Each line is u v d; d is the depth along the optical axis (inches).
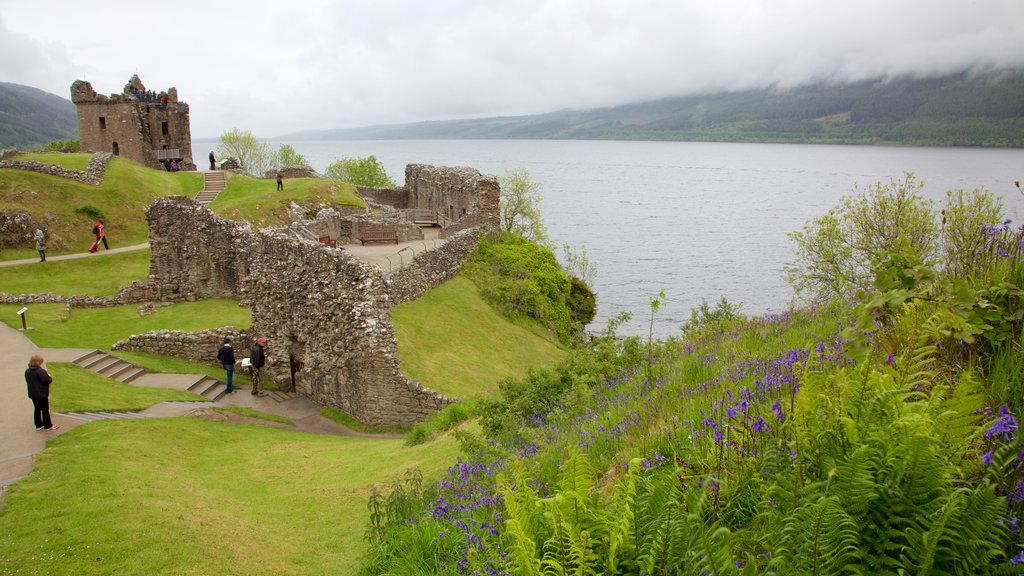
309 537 461.7
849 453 198.5
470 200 2149.4
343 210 2181.3
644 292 3479.3
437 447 649.0
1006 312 257.0
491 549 271.3
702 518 211.3
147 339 1151.0
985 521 164.2
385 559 332.8
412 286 1481.3
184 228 1457.9
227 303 1451.8
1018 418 209.0
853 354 265.4
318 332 1034.1
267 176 3058.6
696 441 269.6
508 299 1726.1
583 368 569.0
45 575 377.1
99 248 1898.4
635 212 6943.9
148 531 434.3
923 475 180.7
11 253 1793.8
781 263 4227.4
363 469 635.5
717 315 827.4
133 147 2856.8
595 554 216.4
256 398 1060.5
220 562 404.2
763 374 339.3
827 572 170.4
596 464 323.9
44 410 690.2
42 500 484.1
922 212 1008.2
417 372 1123.3
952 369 255.3
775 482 207.8
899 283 289.6
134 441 682.8
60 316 1300.4
